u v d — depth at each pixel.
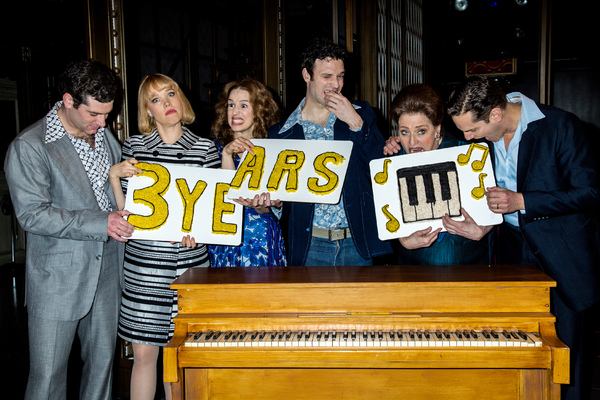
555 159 1.86
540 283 1.63
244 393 1.83
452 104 1.84
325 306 1.69
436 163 1.95
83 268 1.97
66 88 1.82
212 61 7.16
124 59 2.57
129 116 2.62
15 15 5.32
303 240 2.11
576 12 7.70
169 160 2.10
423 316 1.63
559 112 1.88
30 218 1.84
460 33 7.77
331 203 1.98
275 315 1.67
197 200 2.05
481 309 1.66
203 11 6.64
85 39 2.48
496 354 1.53
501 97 1.83
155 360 2.11
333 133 2.14
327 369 1.81
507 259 2.18
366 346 1.57
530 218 1.82
